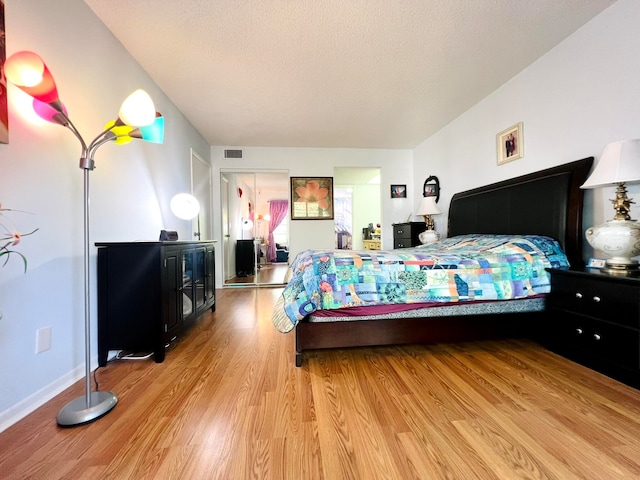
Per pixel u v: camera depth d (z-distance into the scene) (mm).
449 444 1072
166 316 1911
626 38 1799
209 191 4578
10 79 1041
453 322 1922
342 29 2025
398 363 1792
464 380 1555
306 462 999
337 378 1603
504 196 2697
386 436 1122
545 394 1399
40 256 1407
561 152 2244
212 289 3070
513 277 1896
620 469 943
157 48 2207
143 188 2447
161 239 2414
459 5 1825
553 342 1902
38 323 1386
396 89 2898
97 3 1763
